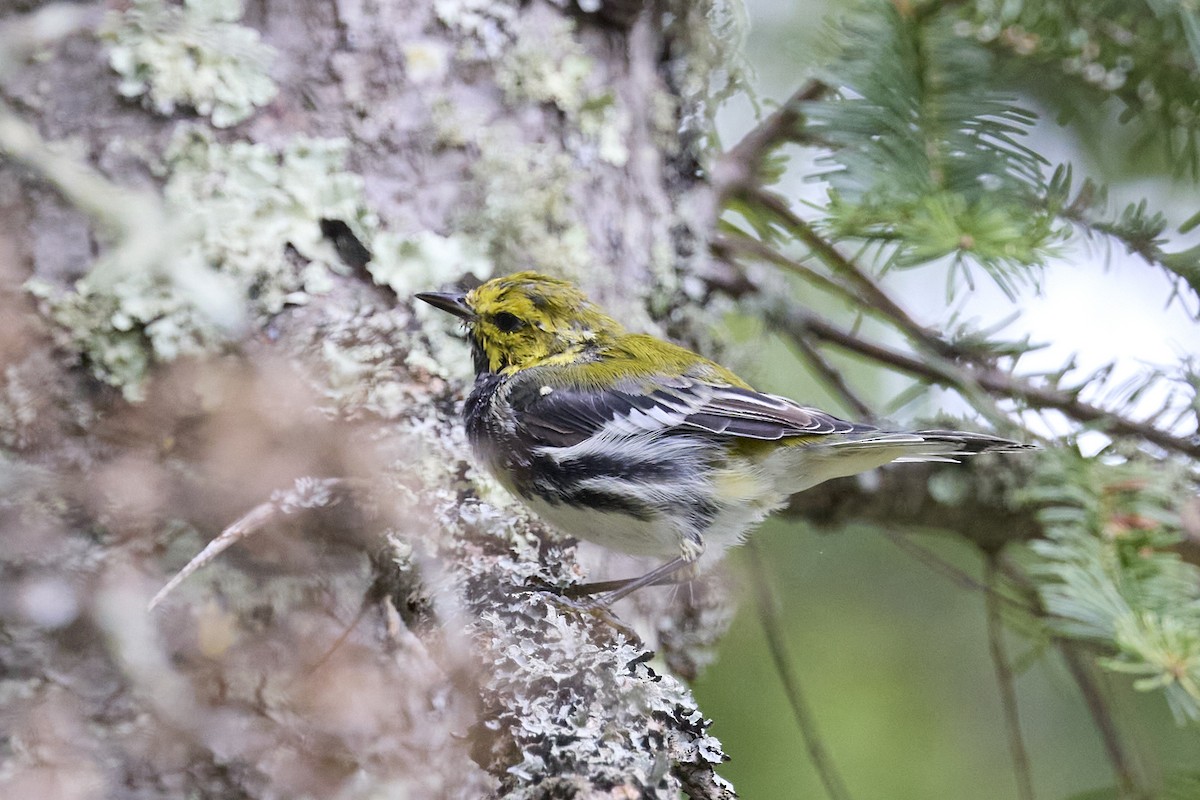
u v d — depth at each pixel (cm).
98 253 531
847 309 892
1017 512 753
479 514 568
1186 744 800
